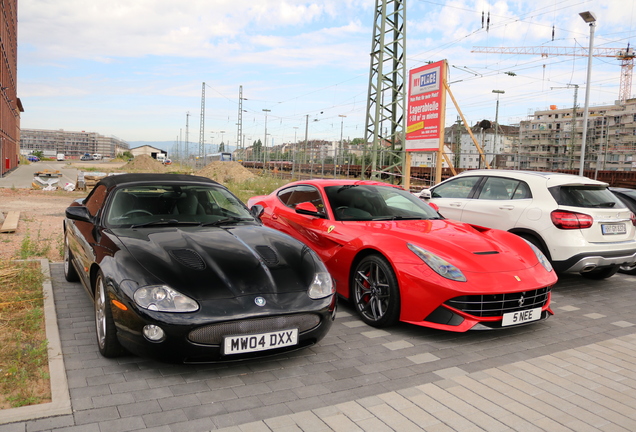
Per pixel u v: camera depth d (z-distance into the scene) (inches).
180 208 155.2
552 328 162.1
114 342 114.8
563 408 103.8
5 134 1505.9
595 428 95.7
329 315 121.9
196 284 109.7
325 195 195.3
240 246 129.9
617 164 4436.5
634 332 160.1
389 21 860.6
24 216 406.0
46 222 374.9
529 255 158.4
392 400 104.5
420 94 784.9
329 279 128.9
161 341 104.0
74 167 2255.2
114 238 129.0
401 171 859.4
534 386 114.7
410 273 143.8
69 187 750.5
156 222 144.7
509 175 238.1
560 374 122.5
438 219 190.1
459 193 259.3
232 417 94.0
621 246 207.9
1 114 1341.0
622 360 133.6
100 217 146.1
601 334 157.0
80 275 155.5
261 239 138.7
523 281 142.9
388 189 209.9
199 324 103.7
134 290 107.3
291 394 105.3
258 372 116.7
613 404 106.5
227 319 105.7
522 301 142.9
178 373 113.5
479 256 149.2
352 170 1627.7
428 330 154.0
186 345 104.3
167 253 119.3
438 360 129.1
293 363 123.3
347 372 118.7
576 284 233.5
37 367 111.4
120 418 91.6
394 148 882.1
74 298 171.2
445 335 149.6
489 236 170.4
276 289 115.6
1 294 162.4
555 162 4940.9
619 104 4645.7
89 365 115.4
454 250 150.3
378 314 155.3
